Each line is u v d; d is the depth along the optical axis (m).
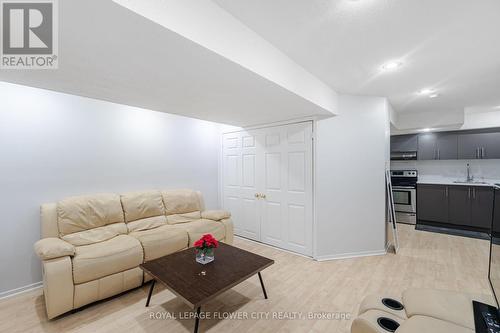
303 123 3.26
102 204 2.64
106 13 1.01
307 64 2.25
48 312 1.83
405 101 3.62
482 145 4.41
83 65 1.57
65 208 2.38
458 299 1.41
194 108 2.75
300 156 3.29
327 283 2.47
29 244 2.38
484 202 4.26
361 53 2.04
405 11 1.48
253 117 3.28
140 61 1.50
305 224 3.24
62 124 2.60
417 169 5.34
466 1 1.38
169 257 2.26
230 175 4.25
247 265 2.07
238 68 1.61
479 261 3.03
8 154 2.27
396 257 3.18
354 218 3.22
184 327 1.83
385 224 3.33
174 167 3.73
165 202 3.30
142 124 3.32
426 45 1.91
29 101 2.38
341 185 3.19
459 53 2.05
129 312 2.01
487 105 3.86
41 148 2.46
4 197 2.25
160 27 1.12
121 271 2.21
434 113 4.27
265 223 3.71
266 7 1.43
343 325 1.84
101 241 2.44
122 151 3.11
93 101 2.84
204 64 1.55
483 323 1.15
